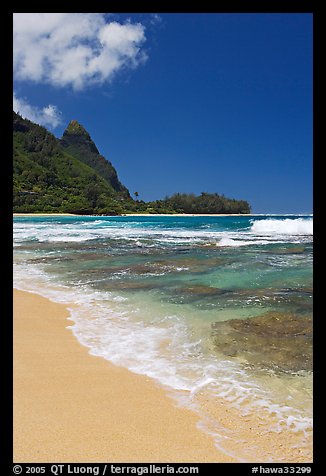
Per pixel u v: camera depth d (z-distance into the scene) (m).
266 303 7.20
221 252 15.34
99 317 6.59
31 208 109.75
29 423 3.23
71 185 143.75
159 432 3.13
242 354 4.78
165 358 4.72
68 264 12.83
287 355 4.71
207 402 3.63
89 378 4.16
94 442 2.98
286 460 2.78
